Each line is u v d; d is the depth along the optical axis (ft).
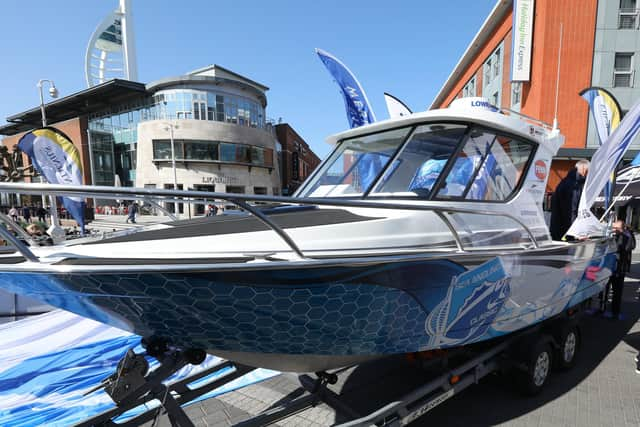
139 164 93.35
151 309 5.20
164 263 4.85
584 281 11.07
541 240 9.89
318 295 5.49
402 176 8.21
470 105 10.03
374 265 5.64
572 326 10.56
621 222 15.47
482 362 8.70
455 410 8.71
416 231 7.04
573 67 38.01
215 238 5.78
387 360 11.57
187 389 7.48
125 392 5.32
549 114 38.63
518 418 8.32
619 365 11.07
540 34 38.93
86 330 12.97
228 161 95.45
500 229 8.54
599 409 8.67
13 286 5.48
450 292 6.75
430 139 8.56
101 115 108.37
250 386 10.02
